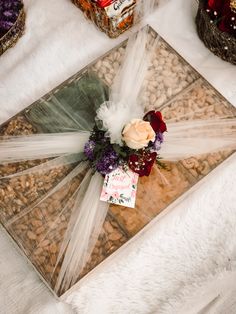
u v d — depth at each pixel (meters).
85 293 0.76
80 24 0.94
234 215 0.81
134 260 0.78
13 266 0.79
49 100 0.82
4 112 0.89
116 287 0.77
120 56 0.84
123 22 0.90
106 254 0.73
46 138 0.79
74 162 0.78
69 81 0.83
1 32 0.88
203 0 0.86
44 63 0.92
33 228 0.75
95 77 0.83
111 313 0.76
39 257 0.74
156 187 0.76
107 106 0.77
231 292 0.80
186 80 0.83
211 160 0.78
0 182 0.78
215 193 0.82
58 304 0.76
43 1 0.96
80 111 0.80
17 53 0.93
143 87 0.82
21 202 0.76
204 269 0.79
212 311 0.79
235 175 0.82
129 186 0.75
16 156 0.79
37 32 0.94
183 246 0.80
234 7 0.81
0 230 0.81
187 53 0.92
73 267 0.73
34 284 0.77
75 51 0.93
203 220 0.81
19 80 0.91
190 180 0.77
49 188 0.77
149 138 0.70
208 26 0.85
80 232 0.74
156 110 0.81
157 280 0.78
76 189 0.77
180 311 0.77
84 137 0.79
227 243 0.80
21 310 0.76
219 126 0.80
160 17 0.94
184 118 0.80
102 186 0.76
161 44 0.86
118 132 0.74
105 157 0.73
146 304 0.77
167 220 0.80
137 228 0.74
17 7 0.88
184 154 0.78
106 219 0.75
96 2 0.85
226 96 0.89
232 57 0.88
